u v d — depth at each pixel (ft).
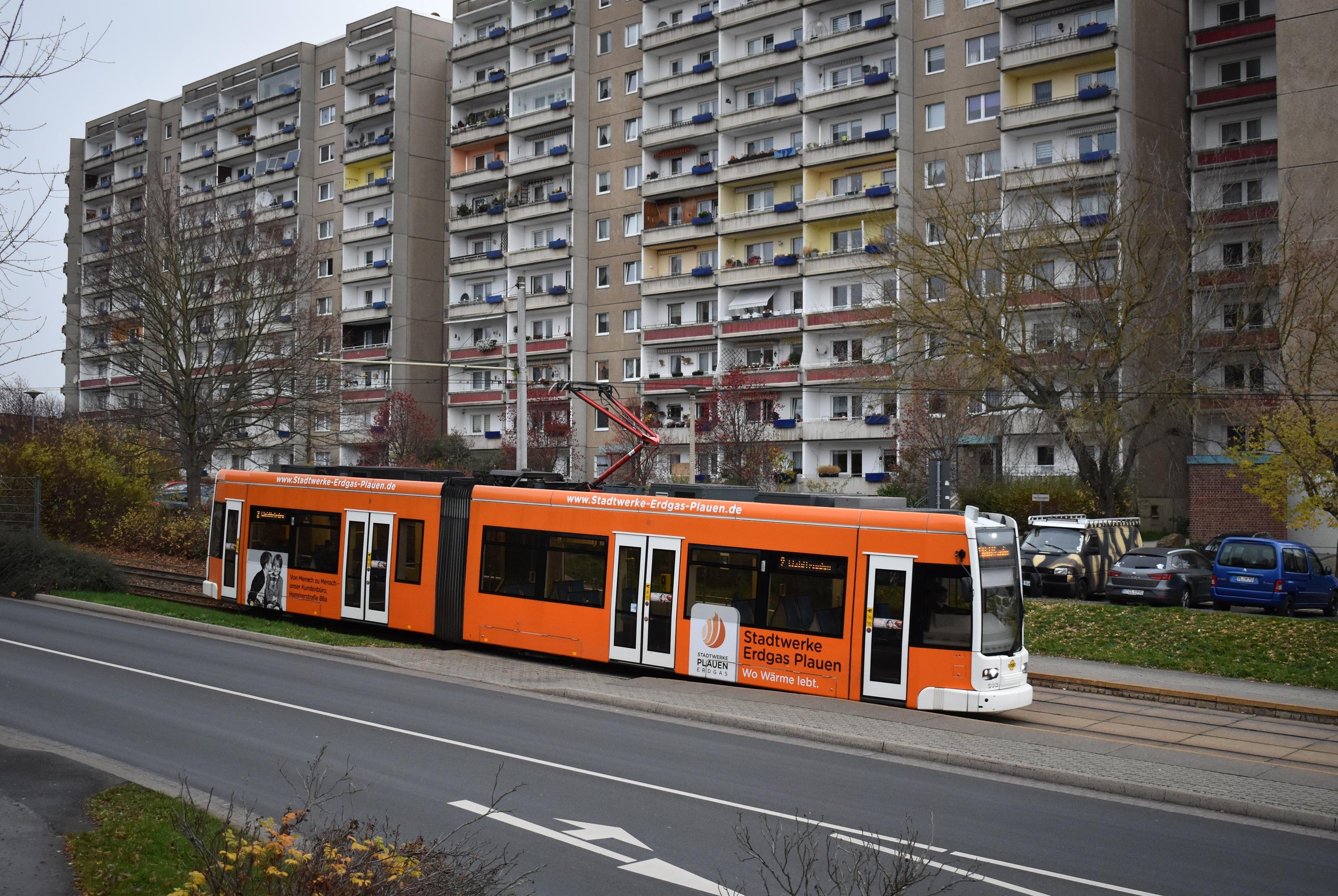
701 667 59.67
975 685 52.29
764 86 185.78
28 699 47.16
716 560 60.08
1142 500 153.58
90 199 297.12
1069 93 155.02
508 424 205.87
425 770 37.73
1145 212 131.13
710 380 184.75
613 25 205.67
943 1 166.50
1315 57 127.85
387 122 237.04
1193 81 155.33
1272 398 100.17
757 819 33.22
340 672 58.85
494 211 218.18
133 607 79.92
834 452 175.52
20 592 85.40
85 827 27.86
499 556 68.64
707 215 188.65
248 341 137.28
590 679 59.72
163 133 292.20
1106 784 40.04
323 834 21.63
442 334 239.50
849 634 55.42
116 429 138.41
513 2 220.43
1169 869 30.12
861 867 28.27
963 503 137.08
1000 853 30.86
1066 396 119.24
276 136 256.93
